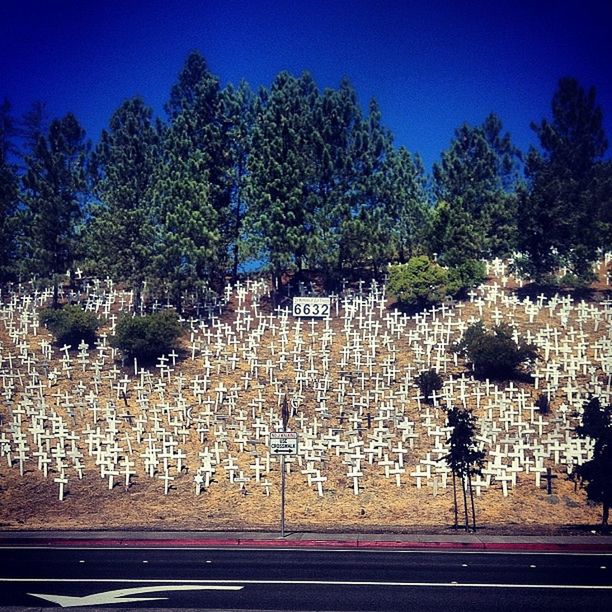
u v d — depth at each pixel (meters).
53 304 57.25
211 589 19.47
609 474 26.62
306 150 57.50
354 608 17.75
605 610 17.45
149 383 42.28
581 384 38.81
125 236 55.53
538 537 25.75
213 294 54.62
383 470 33.47
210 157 59.00
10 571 21.67
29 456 35.84
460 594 18.81
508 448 33.69
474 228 60.12
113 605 18.17
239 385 41.62
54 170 61.62
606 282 56.72
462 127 71.31
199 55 73.88
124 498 32.00
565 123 65.94
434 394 37.59
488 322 48.09
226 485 32.88
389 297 55.44
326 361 42.69
